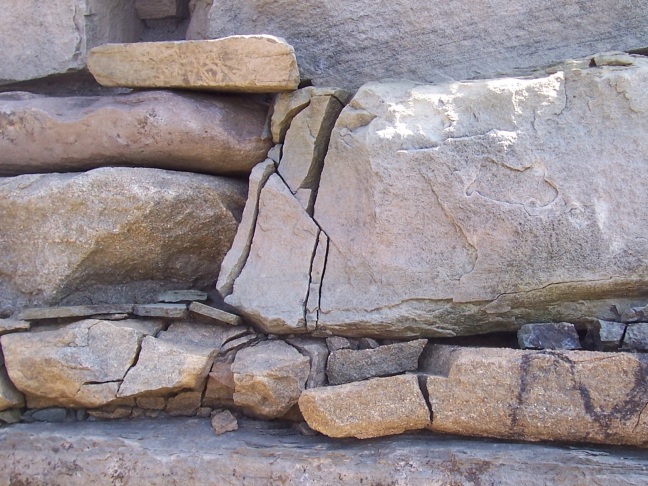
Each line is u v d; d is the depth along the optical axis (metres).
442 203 2.33
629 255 2.21
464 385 2.11
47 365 2.43
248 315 2.53
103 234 2.58
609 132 2.29
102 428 2.46
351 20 2.84
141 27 3.47
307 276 2.49
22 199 2.62
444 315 2.33
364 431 2.17
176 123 2.65
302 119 2.64
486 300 2.29
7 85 3.29
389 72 2.83
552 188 2.28
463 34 2.76
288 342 2.47
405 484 2.08
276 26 2.94
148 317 2.57
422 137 2.38
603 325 2.19
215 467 2.24
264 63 2.57
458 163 2.33
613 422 2.01
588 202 2.25
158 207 2.59
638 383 1.99
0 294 2.68
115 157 2.76
